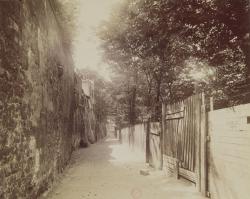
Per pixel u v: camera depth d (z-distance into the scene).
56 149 10.87
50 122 9.51
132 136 27.09
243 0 8.88
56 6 10.72
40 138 7.75
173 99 17.16
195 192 8.37
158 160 13.40
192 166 9.02
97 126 55.16
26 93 6.33
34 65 7.07
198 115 8.35
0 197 4.65
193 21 9.66
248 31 9.09
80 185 10.03
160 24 10.30
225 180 6.80
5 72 5.01
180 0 9.33
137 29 11.79
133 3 10.80
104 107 68.56
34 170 6.99
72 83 19.14
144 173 11.83
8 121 5.14
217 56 10.65
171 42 12.51
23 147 6.06
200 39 10.41
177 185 9.41
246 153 5.86
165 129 12.20
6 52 5.07
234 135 6.36
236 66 10.59
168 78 16.67
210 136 7.68
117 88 29.88
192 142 9.00
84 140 32.09
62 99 13.00
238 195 6.20
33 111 6.96
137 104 26.50
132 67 19.45
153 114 15.74
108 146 33.44
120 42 15.25
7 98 5.11
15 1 5.54
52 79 9.91
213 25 9.74
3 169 4.84
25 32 6.22
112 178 11.31
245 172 5.90
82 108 33.28
